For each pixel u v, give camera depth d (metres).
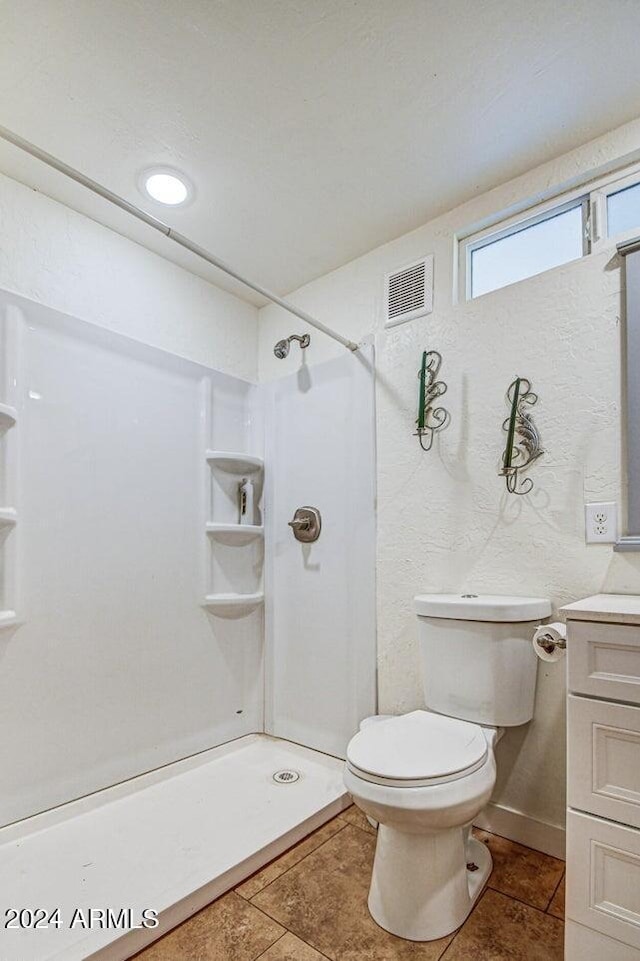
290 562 2.28
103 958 1.11
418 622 1.62
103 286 1.93
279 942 1.18
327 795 1.76
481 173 1.69
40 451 1.66
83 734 1.71
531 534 1.58
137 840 1.49
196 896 1.28
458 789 1.13
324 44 1.24
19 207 1.70
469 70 1.32
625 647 1.01
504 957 1.13
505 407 1.67
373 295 2.09
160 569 2.00
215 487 2.25
